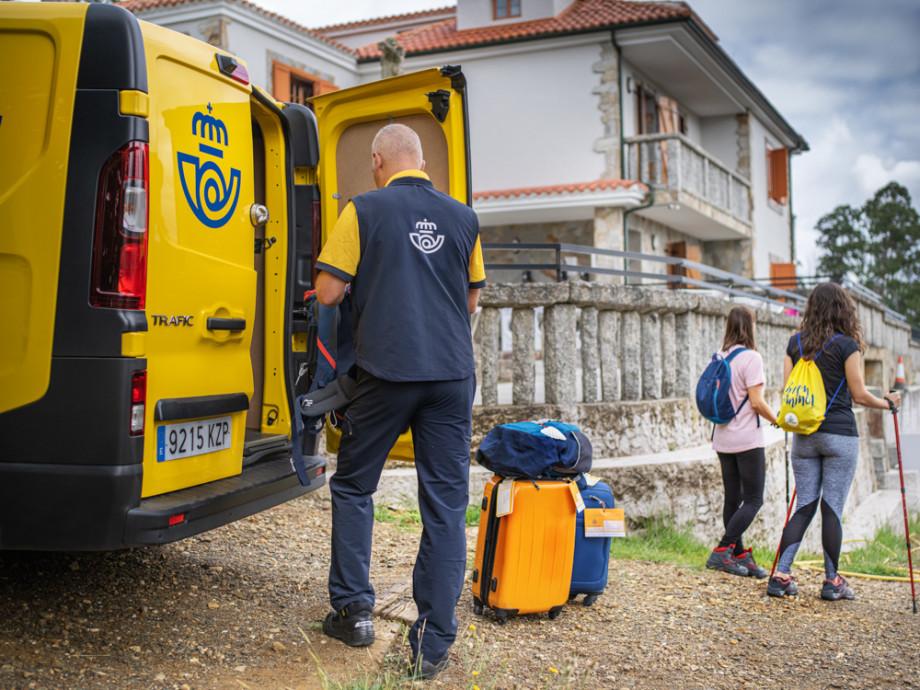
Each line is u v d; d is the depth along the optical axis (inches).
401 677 122.7
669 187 677.3
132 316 112.5
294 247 166.7
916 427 796.6
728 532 215.8
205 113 132.5
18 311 112.6
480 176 732.7
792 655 152.1
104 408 110.5
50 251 112.5
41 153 114.1
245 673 118.8
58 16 115.2
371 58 750.5
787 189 993.5
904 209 2156.7
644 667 140.2
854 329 197.6
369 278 123.6
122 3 654.5
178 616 136.6
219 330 133.7
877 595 212.8
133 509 111.4
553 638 151.2
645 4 719.7
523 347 258.8
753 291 819.4
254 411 170.7
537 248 264.1
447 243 127.0
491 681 127.0
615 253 295.3
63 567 151.9
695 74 769.6
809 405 194.1
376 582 166.2
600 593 171.0
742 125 911.0
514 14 757.3
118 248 112.3
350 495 130.0
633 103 727.7
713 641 157.0
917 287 2084.2
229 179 138.7
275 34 665.0
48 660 115.6
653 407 279.1
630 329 284.0
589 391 269.3
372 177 173.6
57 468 110.0
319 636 133.4
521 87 720.3
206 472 132.3
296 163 181.6
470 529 226.1
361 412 125.0
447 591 124.2
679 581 201.3
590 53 698.2
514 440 158.1
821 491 203.2
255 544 183.9
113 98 113.9
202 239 130.3
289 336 165.8
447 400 125.2
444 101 159.5
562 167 709.3
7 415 111.4
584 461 160.9
